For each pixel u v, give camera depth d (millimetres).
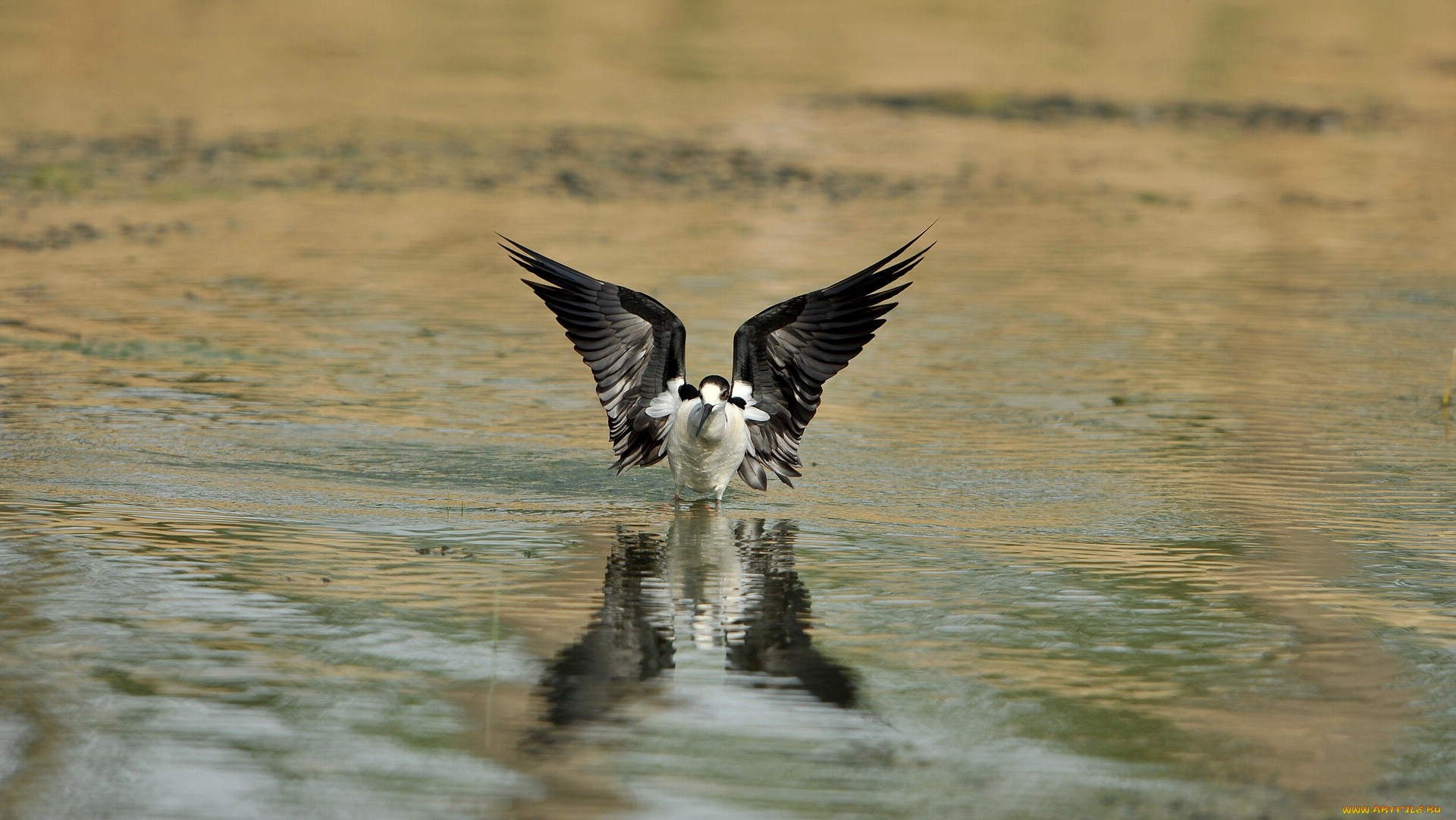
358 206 26094
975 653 9062
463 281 21219
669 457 12062
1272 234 25906
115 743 7672
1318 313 20156
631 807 7148
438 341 17938
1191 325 19422
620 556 10789
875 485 12859
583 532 11398
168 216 24797
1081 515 11984
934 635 9352
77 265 21203
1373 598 10102
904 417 15133
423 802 7164
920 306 20328
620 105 36750
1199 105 38750
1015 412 15352
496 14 50562
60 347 16875
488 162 30047
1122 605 9906
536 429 14430
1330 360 17672
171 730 7824
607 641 9141
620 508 12094
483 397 15547
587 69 41594
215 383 15656
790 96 38500
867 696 8430
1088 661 8977
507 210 26016
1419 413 15328
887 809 7180
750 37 47844
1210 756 7754
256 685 8383
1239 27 51531
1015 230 25656
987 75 42094
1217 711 8273
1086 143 34000
